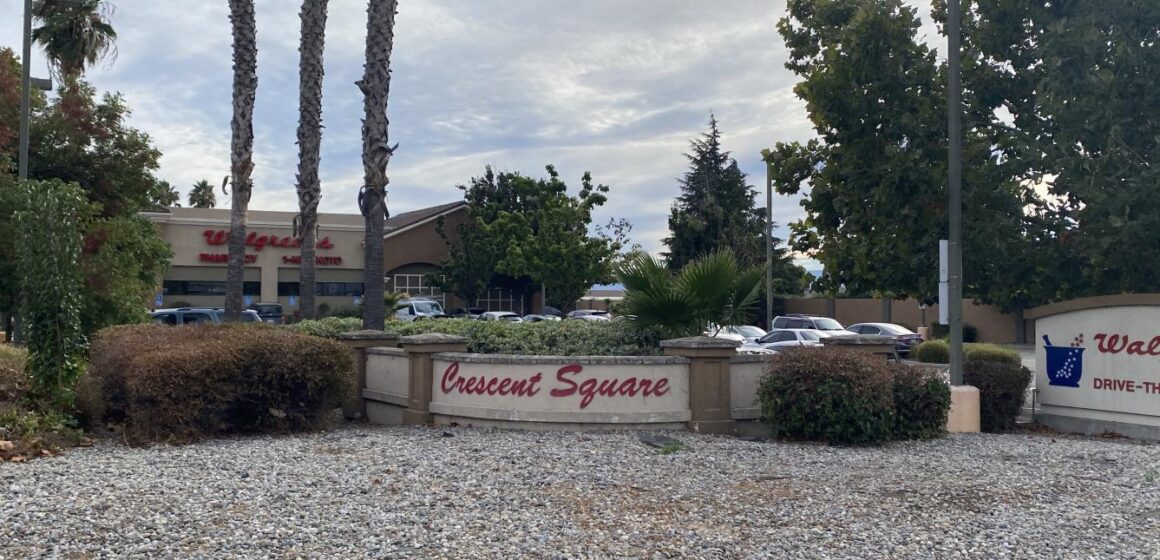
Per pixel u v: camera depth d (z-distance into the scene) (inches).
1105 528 260.4
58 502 267.7
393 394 493.7
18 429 382.6
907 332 1216.8
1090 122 540.1
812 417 412.2
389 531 242.5
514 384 437.4
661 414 431.8
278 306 1562.5
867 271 646.5
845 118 613.0
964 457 380.5
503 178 1940.2
